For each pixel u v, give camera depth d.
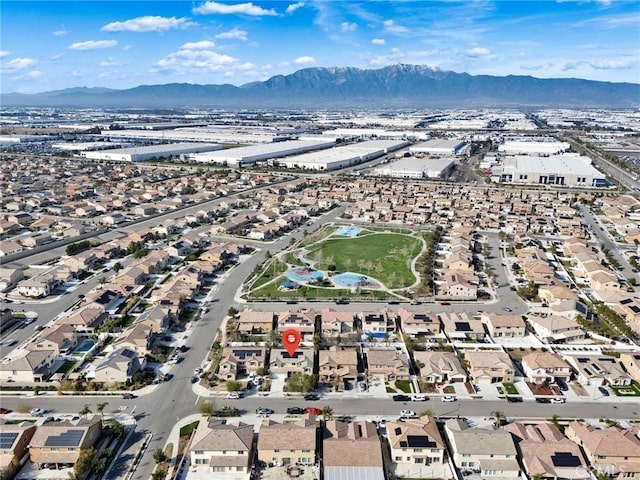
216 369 99.12
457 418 84.81
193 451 73.12
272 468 73.88
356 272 153.62
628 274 156.12
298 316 117.88
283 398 91.12
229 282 145.75
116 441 78.62
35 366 95.06
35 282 135.00
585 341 113.88
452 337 113.75
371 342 112.00
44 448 73.25
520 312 127.81
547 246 183.75
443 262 164.88
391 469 73.69
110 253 166.25
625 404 90.19
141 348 103.62
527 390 94.38
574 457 73.00
